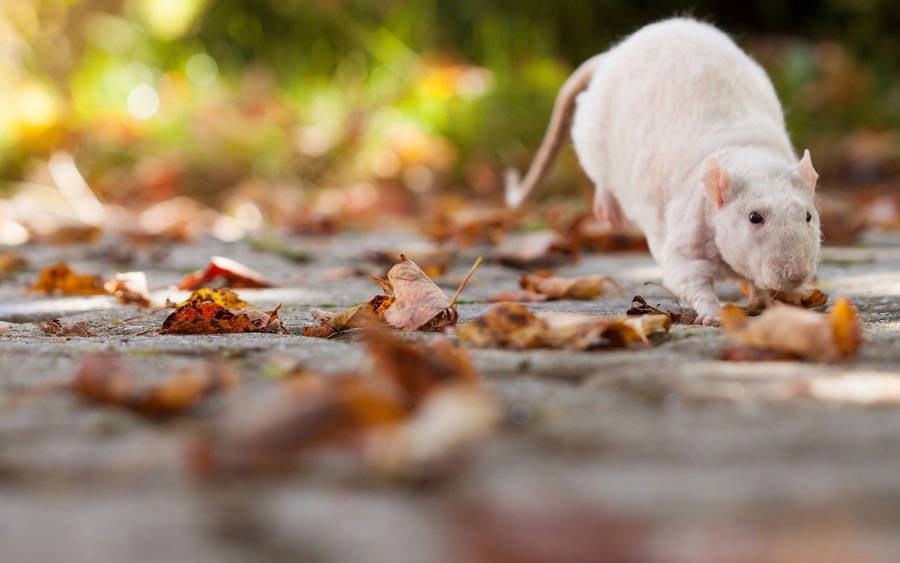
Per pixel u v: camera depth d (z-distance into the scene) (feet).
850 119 5.88
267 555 1.13
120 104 5.76
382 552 1.12
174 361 1.71
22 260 2.95
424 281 1.97
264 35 6.44
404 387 1.51
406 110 5.62
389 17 6.33
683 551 1.09
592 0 6.61
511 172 3.15
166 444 1.42
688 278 2.20
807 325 1.68
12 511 1.27
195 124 5.43
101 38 5.97
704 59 2.37
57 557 1.13
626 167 2.44
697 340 1.80
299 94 5.92
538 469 1.36
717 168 2.14
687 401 1.51
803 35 6.97
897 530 1.15
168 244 3.59
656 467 1.36
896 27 6.75
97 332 2.02
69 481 1.36
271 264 2.98
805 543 1.11
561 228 3.52
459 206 4.67
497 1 6.43
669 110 2.35
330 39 6.36
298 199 4.92
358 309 1.94
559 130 2.87
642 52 2.45
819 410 1.48
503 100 5.69
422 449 1.34
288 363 1.67
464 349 1.75
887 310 2.14
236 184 5.17
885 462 1.36
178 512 1.25
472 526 1.18
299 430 1.38
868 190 5.18
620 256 3.10
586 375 1.62
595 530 1.15
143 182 5.05
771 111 2.42
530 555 1.09
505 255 2.84
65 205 4.66
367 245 3.39
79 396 1.53
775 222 2.09
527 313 1.78
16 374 1.64
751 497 1.25
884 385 1.55
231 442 1.38
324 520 1.21
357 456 1.38
